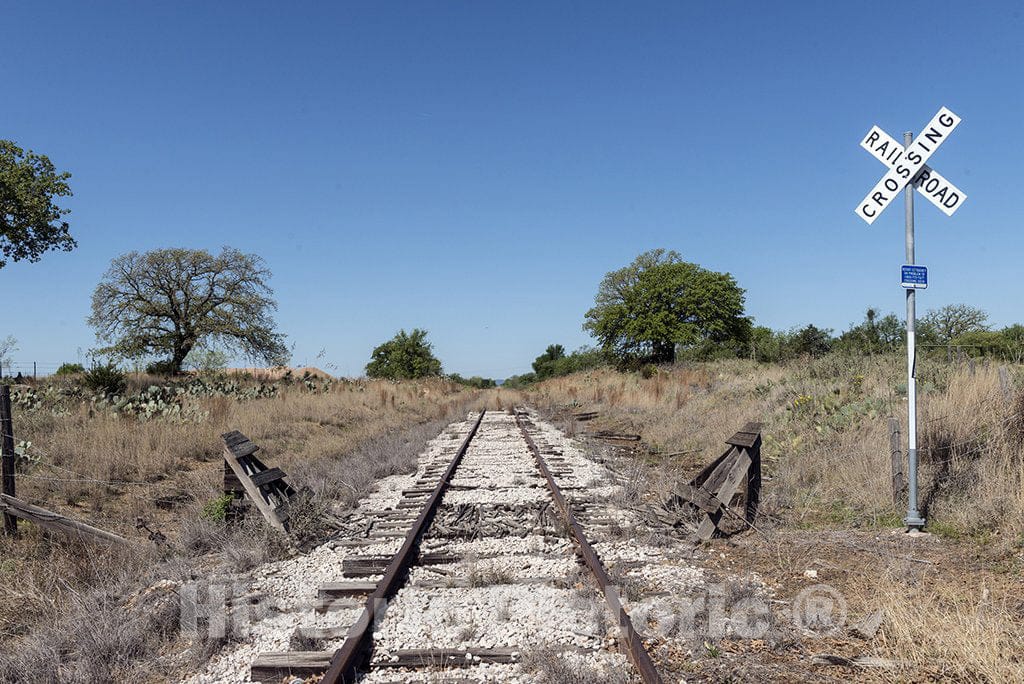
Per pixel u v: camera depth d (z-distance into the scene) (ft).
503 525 30.19
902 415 38.06
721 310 221.05
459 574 23.35
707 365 131.34
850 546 24.88
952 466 30.09
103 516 34.47
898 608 17.61
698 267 230.68
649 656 15.72
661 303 226.79
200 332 160.97
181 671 16.88
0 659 17.25
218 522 30.35
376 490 42.01
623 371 183.73
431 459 55.83
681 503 30.07
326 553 27.45
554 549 26.37
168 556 27.27
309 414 78.95
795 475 35.94
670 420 68.08
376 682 15.48
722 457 29.45
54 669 16.78
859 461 33.76
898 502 28.81
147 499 37.78
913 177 27.17
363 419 86.07
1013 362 48.19
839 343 104.01
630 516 31.48
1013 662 15.25
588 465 49.42
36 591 22.13
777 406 56.90
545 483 41.27
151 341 160.76
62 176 111.86
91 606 20.27
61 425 51.80
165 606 20.10
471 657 16.34
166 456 47.29
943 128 26.40
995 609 17.78
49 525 27.55
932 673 15.37
